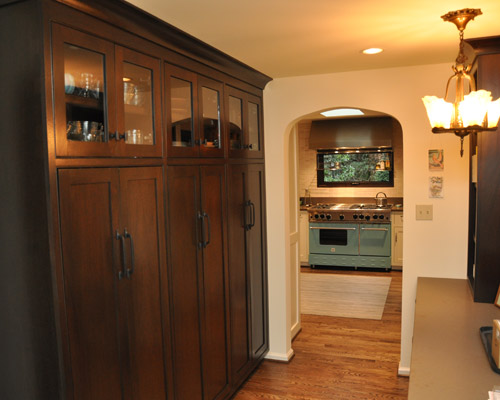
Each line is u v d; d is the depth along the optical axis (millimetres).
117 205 2121
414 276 3650
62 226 1809
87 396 1953
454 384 1751
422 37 2674
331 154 7898
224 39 2670
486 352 2049
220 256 3170
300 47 2877
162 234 2484
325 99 3760
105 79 2031
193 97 2787
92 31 1942
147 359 2371
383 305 5523
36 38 1712
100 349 2027
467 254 3525
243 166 3523
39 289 1816
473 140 3346
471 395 1662
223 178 3191
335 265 7344
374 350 4230
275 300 4055
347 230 7219
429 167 3559
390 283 6484
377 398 3361
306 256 7668
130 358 2230
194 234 2816
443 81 3475
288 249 4090
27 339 1870
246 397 3424
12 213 1838
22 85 1759
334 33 2570
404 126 3588
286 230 4023
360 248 7195
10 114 1798
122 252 2141
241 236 3508
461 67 2291
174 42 2516
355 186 7840
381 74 3604
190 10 2160
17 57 1756
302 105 3830
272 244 4031
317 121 7633
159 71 2439
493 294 2871
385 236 7059
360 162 7797
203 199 2910
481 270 2877
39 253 1799
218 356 3152
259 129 3879
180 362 2678
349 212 7160
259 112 3871
